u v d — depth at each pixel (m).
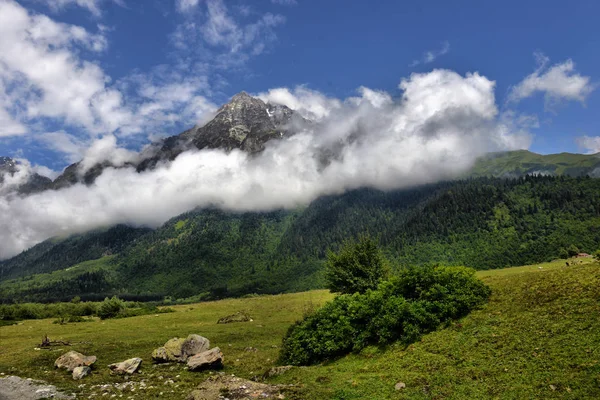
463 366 16.91
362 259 37.66
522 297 22.25
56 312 93.81
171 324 56.81
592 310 17.75
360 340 23.31
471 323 21.20
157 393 19.41
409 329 21.75
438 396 14.61
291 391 17.03
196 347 28.20
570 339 16.06
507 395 13.51
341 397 15.89
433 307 22.91
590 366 13.67
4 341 44.56
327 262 39.09
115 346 35.31
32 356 29.81
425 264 26.34
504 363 16.03
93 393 19.81
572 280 22.14
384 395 15.46
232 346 36.41
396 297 24.61
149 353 32.56
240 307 76.81
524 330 18.38
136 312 79.88
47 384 21.53
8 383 21.56
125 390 20.22
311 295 89.38
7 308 88.88
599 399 11.81
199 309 80.94
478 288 24.30
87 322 68.38
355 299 26.72
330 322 25.28
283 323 52.25
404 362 19.11
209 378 19.98
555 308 19.42
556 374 13.95
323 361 23.94
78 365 25.31
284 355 26.14
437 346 19.83
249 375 23.16
